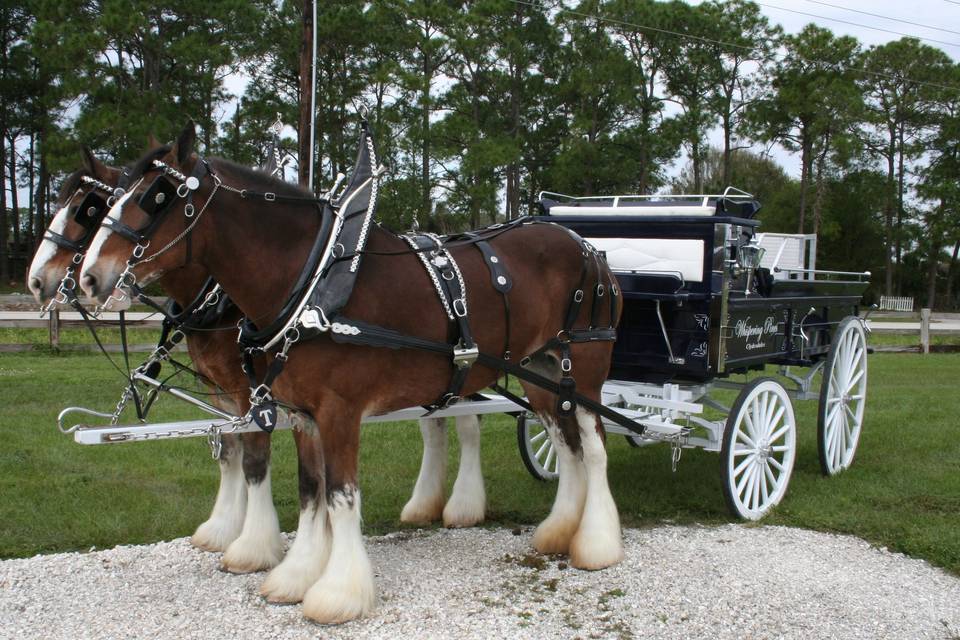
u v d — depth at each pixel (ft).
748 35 103.60
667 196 19.95
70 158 72.02
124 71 77.15
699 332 17.51
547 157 105.70
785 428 19.30
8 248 131.03
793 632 12.48
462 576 14.64
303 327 12.17
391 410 13.56
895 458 23.26
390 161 81.20
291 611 13.03
